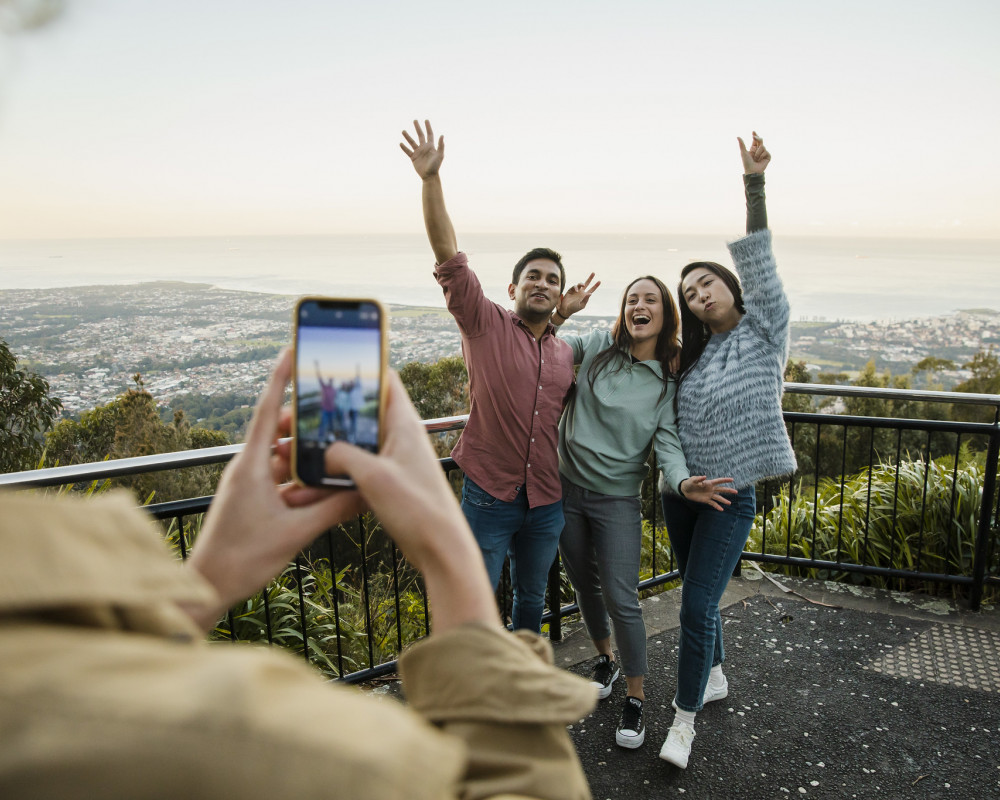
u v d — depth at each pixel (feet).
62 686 0.70
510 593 11.23
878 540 12.73
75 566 0.82
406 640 11.19
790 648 9.80
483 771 1.33
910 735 7.97
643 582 11.38
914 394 10.82
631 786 7.25
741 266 8.04
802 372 54.70
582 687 1.45
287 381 1.67
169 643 0.93
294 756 0.71
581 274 527.81
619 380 8.41
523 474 8.21
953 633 10.19
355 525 12.29
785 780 7.30
